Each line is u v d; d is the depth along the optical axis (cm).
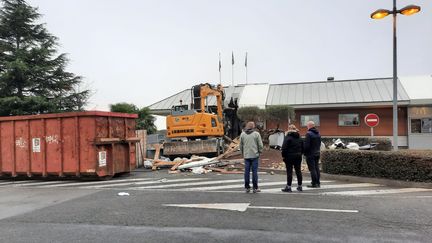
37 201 891
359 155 1142
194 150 1677
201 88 1786
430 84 2814
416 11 1246
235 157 1683
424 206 739
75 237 554
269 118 2348
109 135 1323
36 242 534
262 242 510
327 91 2986
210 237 537
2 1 2619
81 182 1273
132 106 3059
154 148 1834
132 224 621
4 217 709
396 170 1048
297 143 922
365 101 2716
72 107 2744
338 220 626
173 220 642
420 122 2795
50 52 2686
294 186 1028
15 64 2378
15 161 1396
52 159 1326
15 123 1402
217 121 1808
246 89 3281
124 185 1149
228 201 808
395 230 562
